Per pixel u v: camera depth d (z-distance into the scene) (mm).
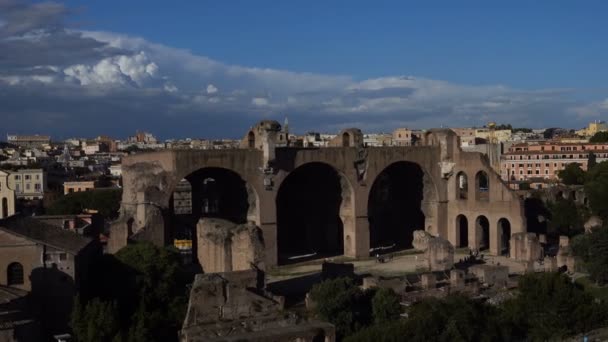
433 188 124000
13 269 70250
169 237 99562
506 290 85250
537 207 135375
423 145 125812
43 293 69438
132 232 98688
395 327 60750
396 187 129125
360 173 115125
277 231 119625
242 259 86125
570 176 166750
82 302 71000
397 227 129250
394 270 101375
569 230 130000
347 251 116750
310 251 121688
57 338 64375
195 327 59969
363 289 77188
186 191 159250
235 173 106250
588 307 65000
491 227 117688
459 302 63969
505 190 115250
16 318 63656
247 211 109250
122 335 63844
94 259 78438
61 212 158625
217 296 61656
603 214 128125
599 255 87062
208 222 94375
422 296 78688
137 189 106062
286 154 108688
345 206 116562
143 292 72562
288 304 76562
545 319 64125
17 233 70000
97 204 163250
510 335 62938
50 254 69688
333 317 66188
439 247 100000
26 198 184250
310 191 121312
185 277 79500
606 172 145375
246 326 60281
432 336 59156
